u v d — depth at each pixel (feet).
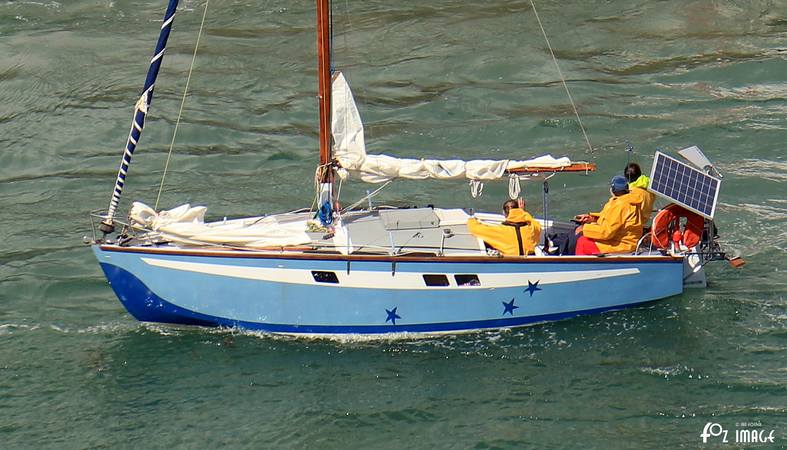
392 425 167.63
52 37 352.69
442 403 172.55
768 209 234.58
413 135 284.20
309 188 260.83
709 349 183.93
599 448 160.66
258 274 185.06
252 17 369.09
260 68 329.11
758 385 173.78
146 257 186.19
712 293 200.85
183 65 331.36
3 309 207.51
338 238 188.03
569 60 327.26
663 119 286.66
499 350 186.09
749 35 338.75
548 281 188.75
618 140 276.21
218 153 280.72
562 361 182.50
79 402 176.14
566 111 294.66
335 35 350.43
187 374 182.09
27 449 164.45
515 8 366.84
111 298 211.61
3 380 182.19
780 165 255.50
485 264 184.75
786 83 304.91
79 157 280.72
